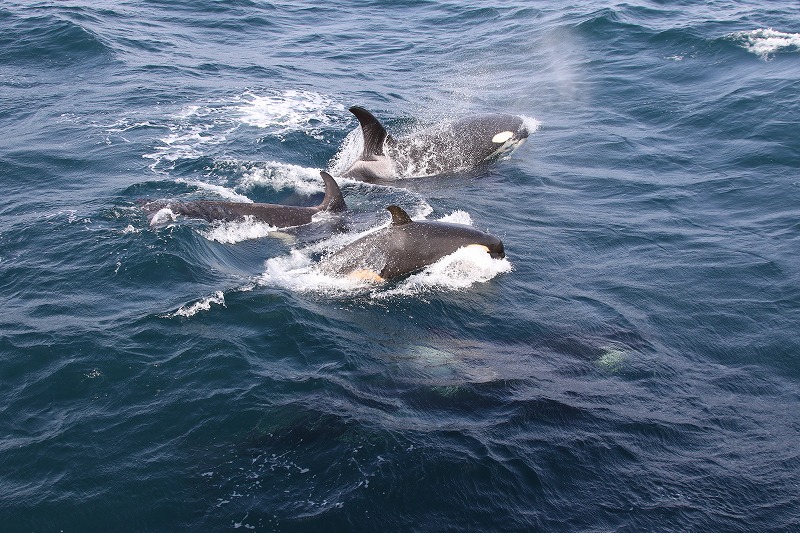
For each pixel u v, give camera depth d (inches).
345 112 948.6
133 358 452.1
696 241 640.4
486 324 513.3
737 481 381.7
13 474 370.0
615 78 1045.8
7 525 343.3
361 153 822.5
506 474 376.5
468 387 442.0
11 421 403.5
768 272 587.8
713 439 411.5
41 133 842.8
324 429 400.5
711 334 512.7
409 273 564.1
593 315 529.7
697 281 576.7
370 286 550.6
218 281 545.0
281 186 743.1
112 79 1024.9
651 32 1180.5
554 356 479.2
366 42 1261.1
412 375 451.5
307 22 1357.0
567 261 606.5
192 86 1015.6
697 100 949.2
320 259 587.8
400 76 1104.2
